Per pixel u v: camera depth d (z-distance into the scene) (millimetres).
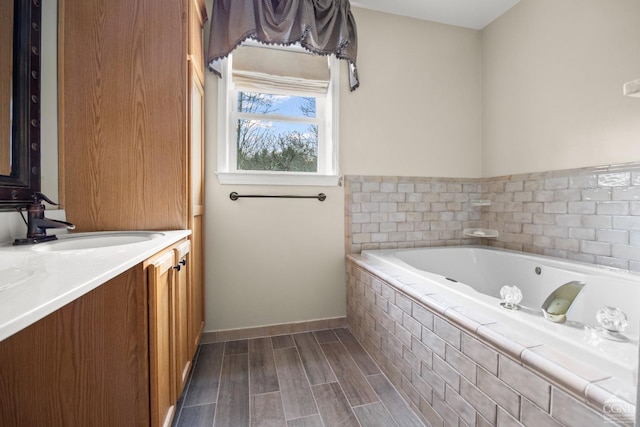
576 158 1700
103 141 1306
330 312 2127
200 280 1765
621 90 1492
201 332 1791
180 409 1265
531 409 734
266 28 1733
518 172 2078
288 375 1519
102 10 1307
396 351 1415
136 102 1335
